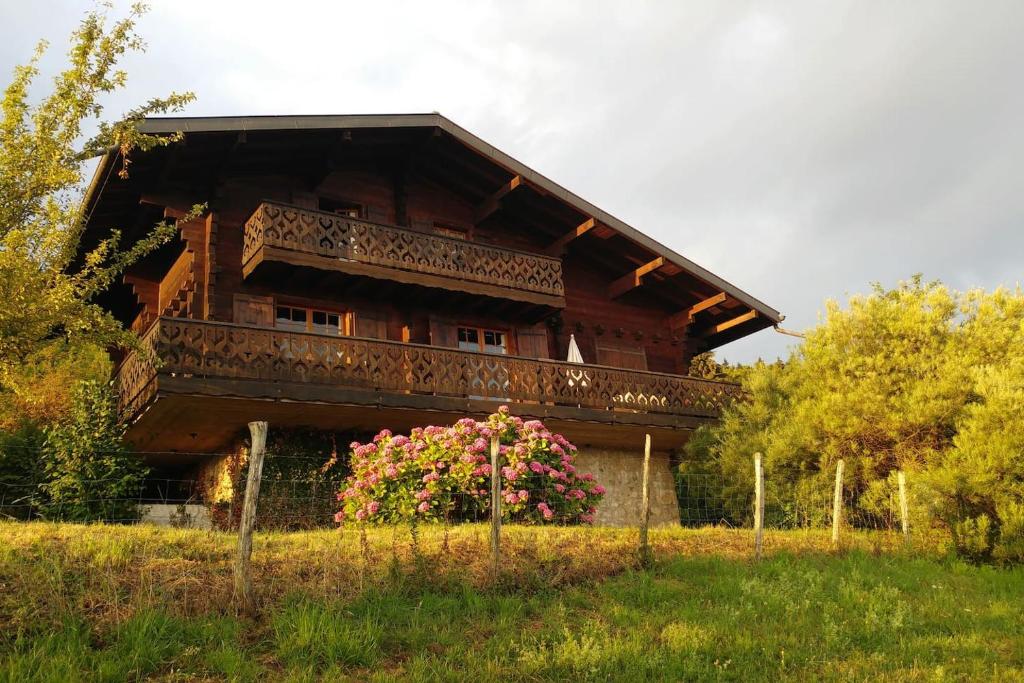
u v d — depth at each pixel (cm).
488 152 1864
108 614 737
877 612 952
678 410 1958
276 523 1495
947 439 1471
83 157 1250
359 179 1914
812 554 1236
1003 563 1267
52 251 1207
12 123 1192
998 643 891
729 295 2147
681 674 762
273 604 801
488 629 827
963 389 1439
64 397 1641
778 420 1659
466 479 1279
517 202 2055
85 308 1198
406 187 1981
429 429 1349
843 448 1541
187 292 1617
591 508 1381
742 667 785
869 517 1525
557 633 819
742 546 1244
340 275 1684
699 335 2373
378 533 1094
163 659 691
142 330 1817
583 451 1941
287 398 1451
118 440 1477
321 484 1577
